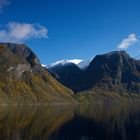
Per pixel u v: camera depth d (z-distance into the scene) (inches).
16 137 5693.9
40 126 7362.2
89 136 6003.9
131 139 5718.5
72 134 6215.6
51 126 7431.1
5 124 7509.8
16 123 7785.4
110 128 7135.8
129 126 7500.0
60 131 6599.4
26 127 7086.6
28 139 5531.5
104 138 5807.1
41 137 5777.6
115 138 5812.0
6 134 5994.1
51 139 5595.5
